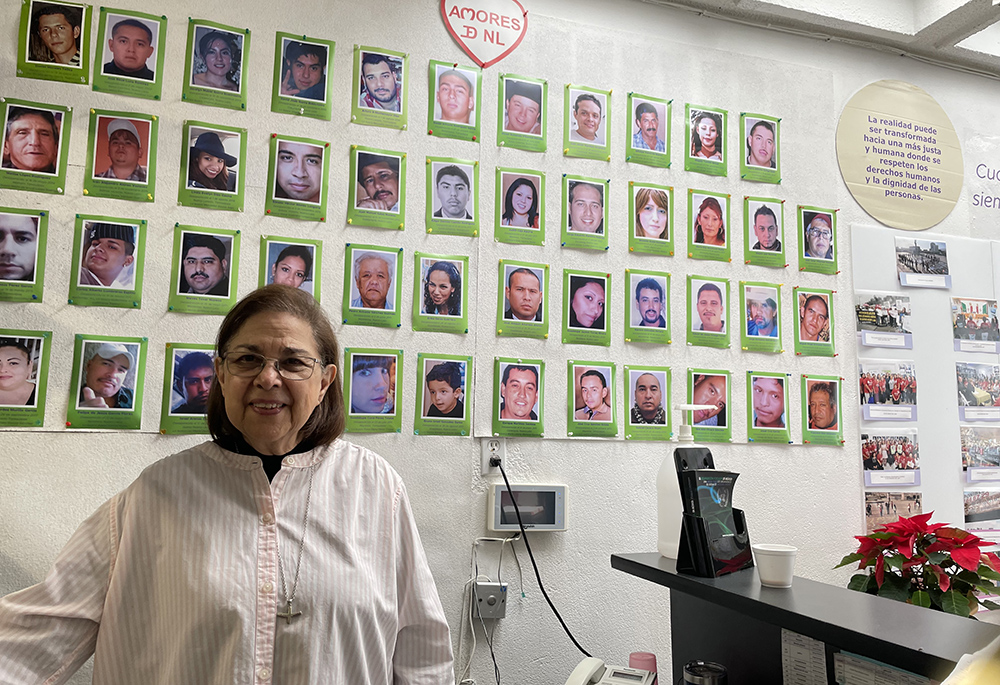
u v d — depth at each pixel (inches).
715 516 53.0
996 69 100.8
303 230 71.4
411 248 74.5
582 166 81.4
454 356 74.2
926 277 93.8
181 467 41.7
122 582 38.9
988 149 100.5
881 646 35.0
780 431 84.6
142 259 66.6
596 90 83.0
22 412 61.9
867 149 94.0
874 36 93.5
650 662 65.5
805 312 88.0
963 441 91.8
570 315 78.7
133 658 38.8
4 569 59.9
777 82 90.9
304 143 72.4
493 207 77.7
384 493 45.6
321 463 44.0
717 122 87.5
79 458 62.9
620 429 78.8
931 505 89.1
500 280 76.9
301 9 74.0
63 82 66.2
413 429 72.1
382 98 75.4
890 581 67.2
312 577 39.6
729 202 86.7
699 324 83.4
